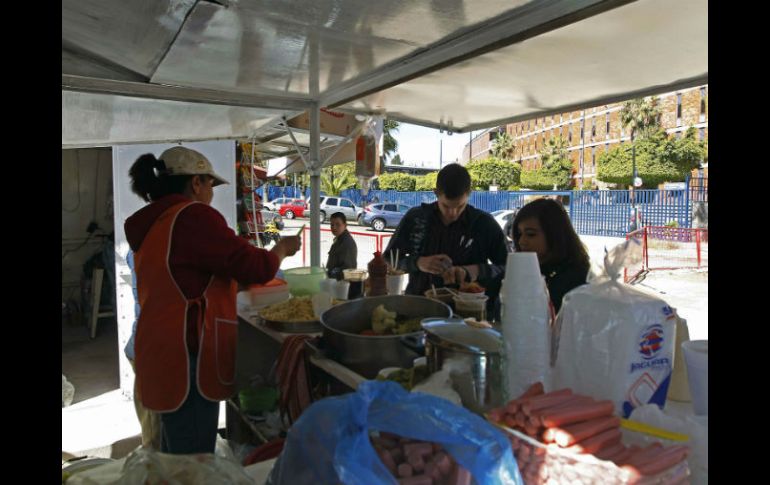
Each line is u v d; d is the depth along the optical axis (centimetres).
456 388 115
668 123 2808
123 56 279
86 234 619
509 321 115
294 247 224
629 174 2520
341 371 167
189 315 189
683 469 84
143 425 272
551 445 84
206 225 189
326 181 3431
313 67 287
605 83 299
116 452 312
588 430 85
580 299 110
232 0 195
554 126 3903
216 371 196
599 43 227
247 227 625
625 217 1666
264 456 170
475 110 383
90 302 581
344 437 74
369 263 231
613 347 103
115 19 220
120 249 412
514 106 365
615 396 102
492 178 3284
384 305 202
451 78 293
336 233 617
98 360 492
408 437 77
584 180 3478
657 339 104
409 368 161
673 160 2402
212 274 196
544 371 114
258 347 298
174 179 203
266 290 292
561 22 191
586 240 1566
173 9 205
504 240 282
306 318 230
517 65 263
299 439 78
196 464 88
